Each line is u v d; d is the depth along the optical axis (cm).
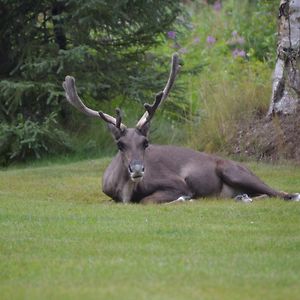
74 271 1217
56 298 1074
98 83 2688
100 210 1697
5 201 1844
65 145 2684
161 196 1825
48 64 2611
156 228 1501
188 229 1494
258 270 1219
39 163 2647
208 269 1220
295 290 1114
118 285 1133
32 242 1405
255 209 1686
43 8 2714
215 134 2564
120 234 1455
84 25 2672
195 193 1888
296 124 2420
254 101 2589
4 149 2647
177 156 1900
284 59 2439
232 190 1911
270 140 2453
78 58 2586
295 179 2162
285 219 1588
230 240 1409
